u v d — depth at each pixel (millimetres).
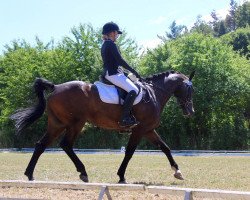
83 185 6441
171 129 31375
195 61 31516
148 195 6977
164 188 5812
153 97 9594
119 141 31953
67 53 37844
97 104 9070
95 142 32156
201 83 31016
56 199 6949
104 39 9180
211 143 30188
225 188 8391
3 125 35656
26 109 9258
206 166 13961
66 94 9055
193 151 27234
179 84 10422
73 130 9141
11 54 41312
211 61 31703
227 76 31328
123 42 37812
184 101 10516
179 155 22844
